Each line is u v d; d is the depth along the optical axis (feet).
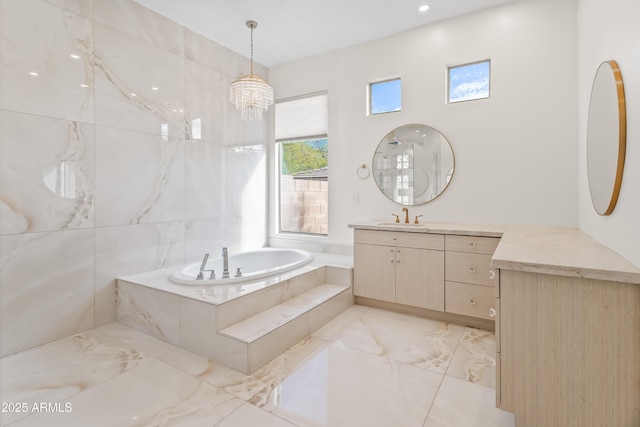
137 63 9.31
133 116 9.24
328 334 8.41
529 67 9.28
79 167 8.10
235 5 9.45
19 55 7.04
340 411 5.38
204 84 11.36
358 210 12.29
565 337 4.29
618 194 5.10
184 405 5.48
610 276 3.94
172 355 7.18
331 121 12.74
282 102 14.03
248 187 13.35
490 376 6.45
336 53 12.53
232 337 6.62
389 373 6.55
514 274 4.59
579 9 8.45
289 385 6.11
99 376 6.31
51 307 7.67
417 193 11.05
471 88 10.28
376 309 10.29
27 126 7.18
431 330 8.67
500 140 9.73
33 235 7.33
